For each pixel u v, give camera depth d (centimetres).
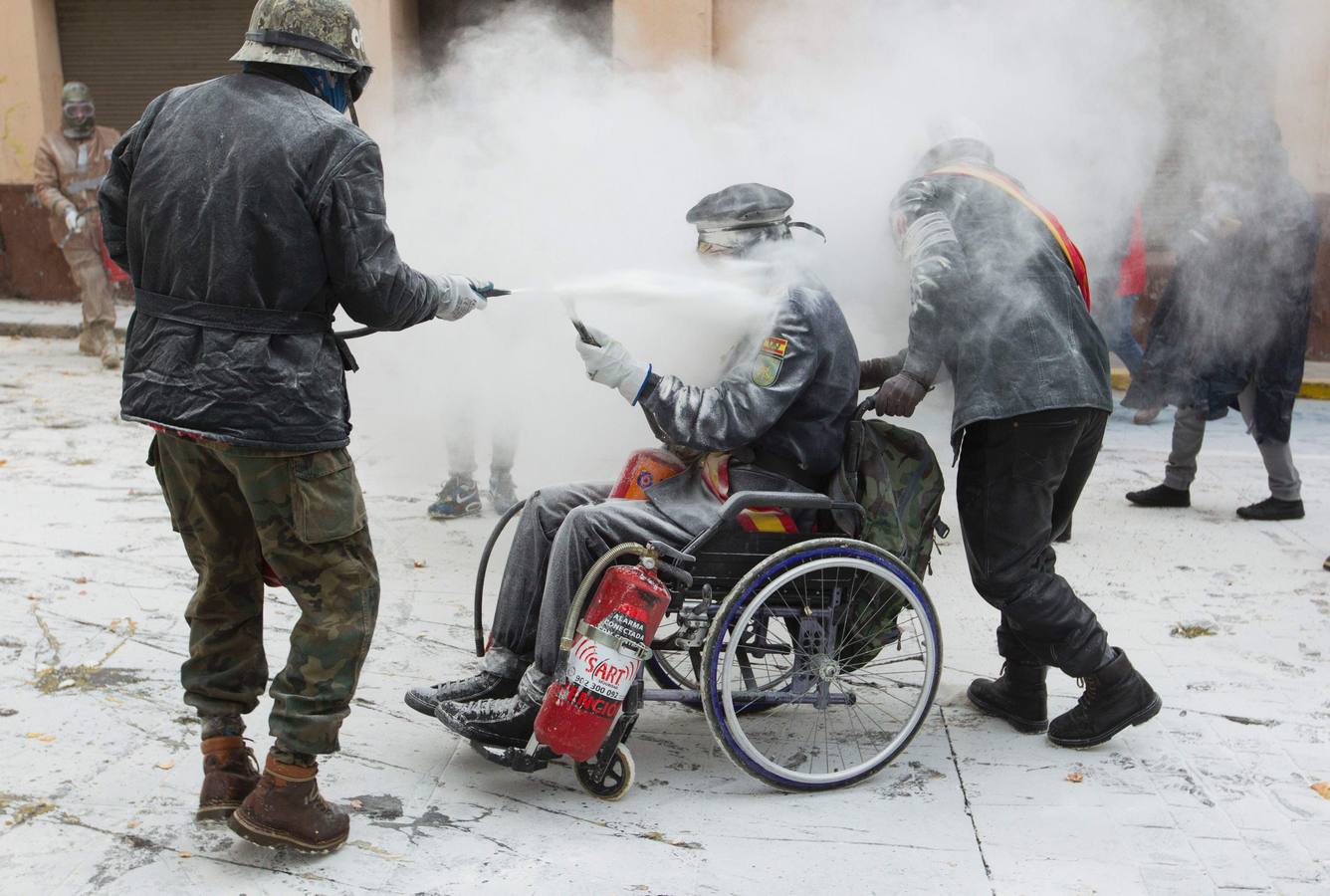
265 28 271
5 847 284
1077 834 306
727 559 328
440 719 325
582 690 300
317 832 280
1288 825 311
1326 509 627
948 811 317
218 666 298
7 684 371
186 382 262
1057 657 347
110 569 481
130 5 1234
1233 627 457
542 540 336
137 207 268
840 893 278
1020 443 335
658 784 330
